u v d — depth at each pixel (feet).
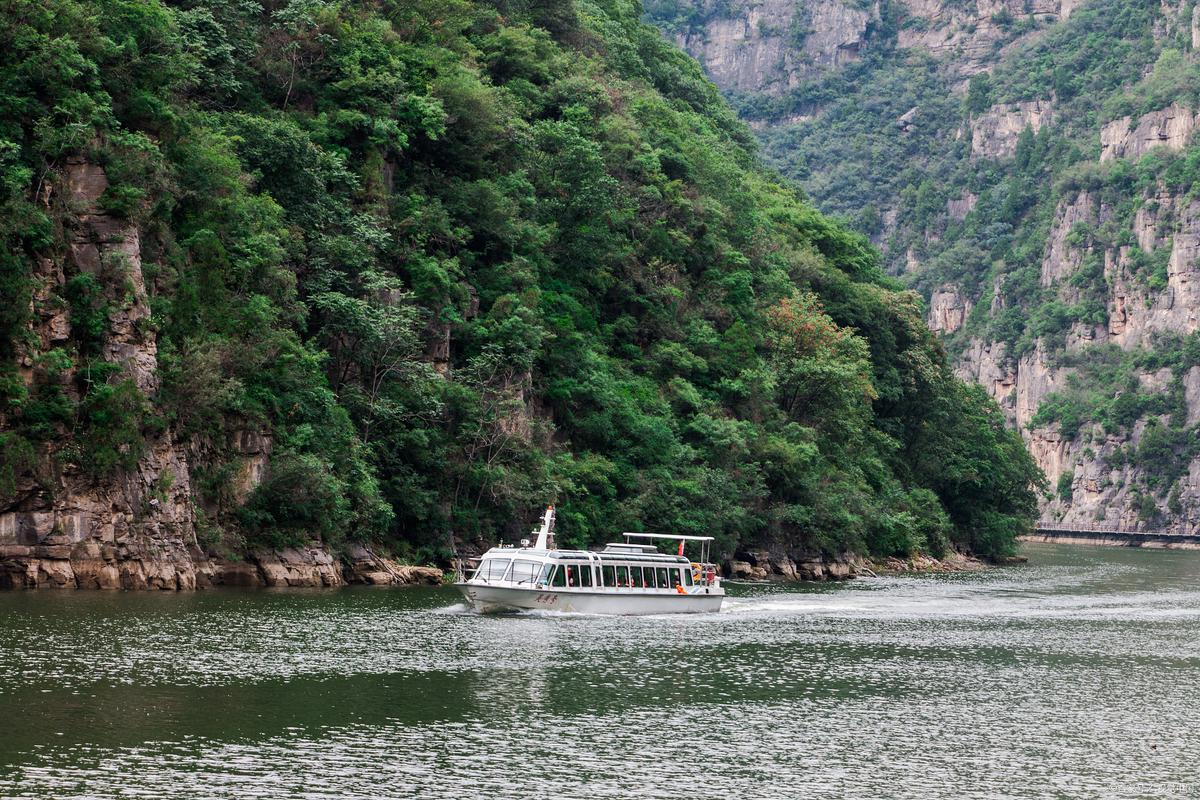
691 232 466.70
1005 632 275.59
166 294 278.46
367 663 199.00
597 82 492.13
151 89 294.05
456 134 391.86
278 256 301.63
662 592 284.20
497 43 469.16
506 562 272.92
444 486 331.36
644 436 385.50
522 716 172.04
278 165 325.21
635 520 364.38
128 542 259.60
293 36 367.25
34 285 253.85
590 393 378.32
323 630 225.56
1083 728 180.34
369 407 318.65
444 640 224.53
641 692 190.08
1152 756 166.50
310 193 332.39
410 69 388.37
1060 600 364.17
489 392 343.67
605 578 279.49
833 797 145.28
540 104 464.24
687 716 177.06
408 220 351.46
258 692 175.94
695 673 207.00
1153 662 238.27
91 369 258.98
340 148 353.72
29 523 251.39
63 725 155.84
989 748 167.73
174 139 291.79
